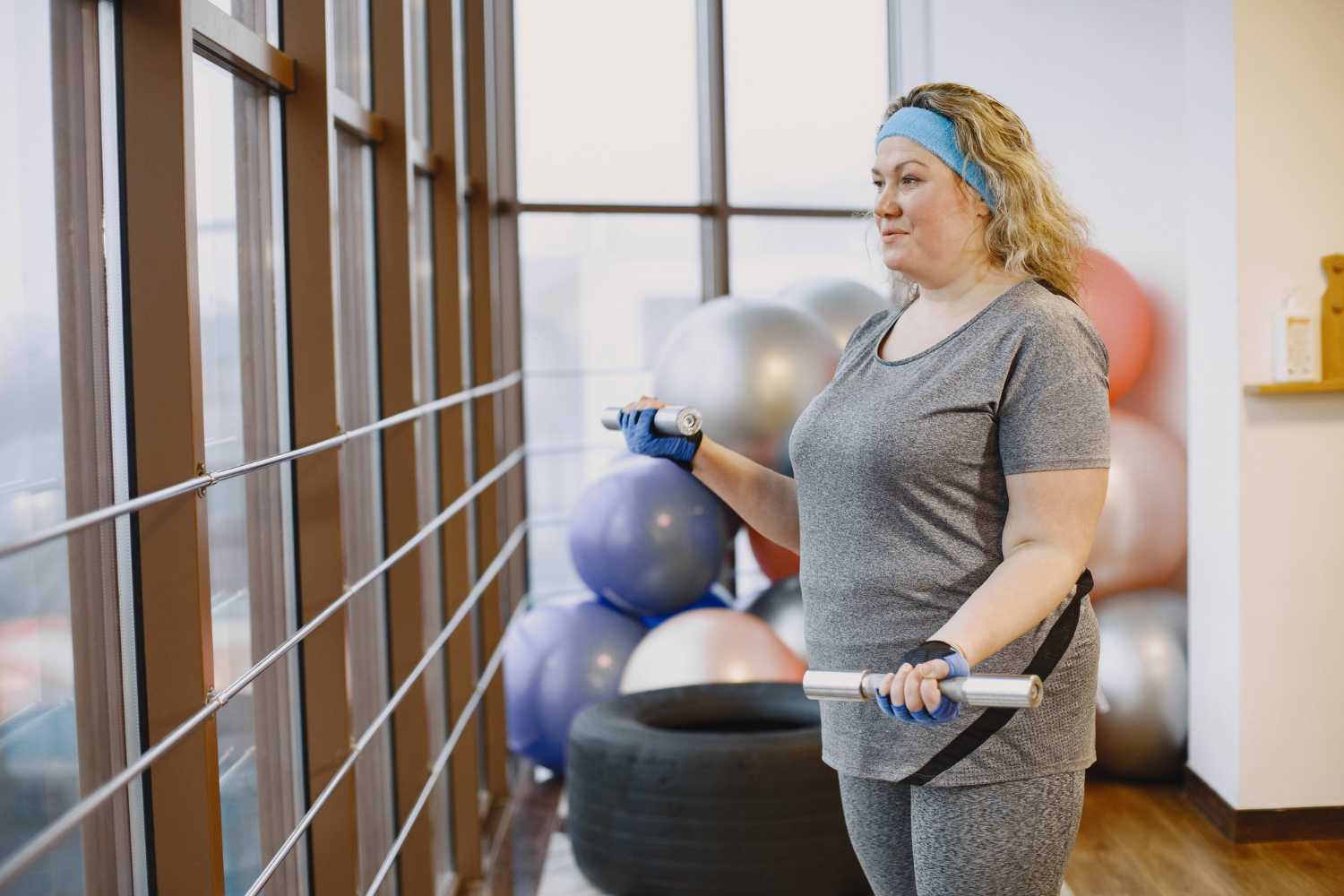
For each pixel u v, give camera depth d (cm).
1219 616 282
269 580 165
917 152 129
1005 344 122
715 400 312
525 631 331
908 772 126
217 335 150
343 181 202
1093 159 368
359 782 209
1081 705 125
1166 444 317
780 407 308
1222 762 282
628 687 301
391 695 221
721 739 240
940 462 123
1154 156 337
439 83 258
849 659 129
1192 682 297
